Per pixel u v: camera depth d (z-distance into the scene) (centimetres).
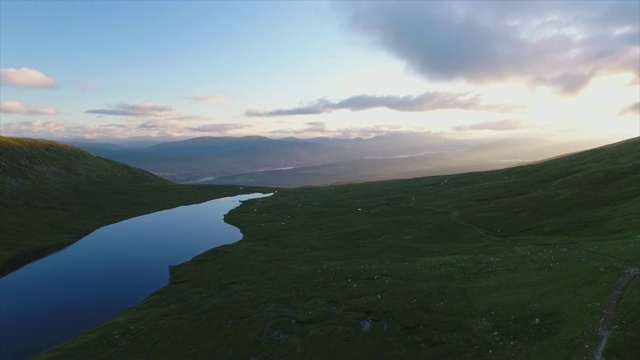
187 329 5219
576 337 3134
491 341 3522
